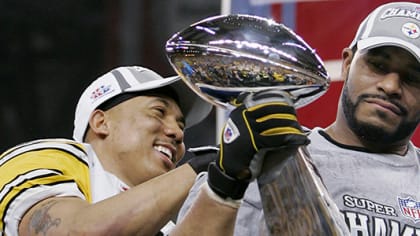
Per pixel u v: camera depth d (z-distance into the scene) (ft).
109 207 17.17
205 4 34.12
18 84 35.14
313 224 11.99
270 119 11.55
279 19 25.53
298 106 12.18
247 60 11.70
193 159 16.10
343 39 25.29
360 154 17.76
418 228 17.22
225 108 12.36
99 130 22.99
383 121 17.34
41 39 35.45
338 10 25.32
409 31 17.47
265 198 12.03
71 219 17.97
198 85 12.17
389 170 17.75
